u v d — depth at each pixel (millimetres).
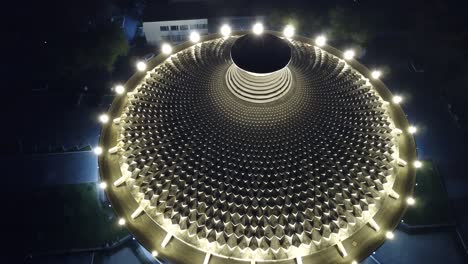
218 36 44688
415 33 67125
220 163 29672
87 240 43938
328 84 35625
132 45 70062
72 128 57031
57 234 44469
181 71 37500
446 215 46094
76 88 61812
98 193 48188
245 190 28547
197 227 28094
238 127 30984
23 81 62656
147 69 40188
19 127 56875
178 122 32406
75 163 51938
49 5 66188
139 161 31672
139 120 34156
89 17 67750
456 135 55406
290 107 31875
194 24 68250
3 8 65250
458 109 57594
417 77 63844
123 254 43469
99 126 57344
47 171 50938
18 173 50625
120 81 63625
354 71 39719
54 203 47281
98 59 60438
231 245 27297
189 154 30531
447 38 64250
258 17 69188
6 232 44656
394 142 33844
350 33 65062
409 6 68188
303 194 28547
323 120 31859
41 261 42656
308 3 71688
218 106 32344
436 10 66125
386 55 67438
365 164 30703
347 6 69812
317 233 27781
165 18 67125
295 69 35938
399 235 45000
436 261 43031
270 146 30031
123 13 71312
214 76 35062
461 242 44250
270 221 27766
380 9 68875
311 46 42469
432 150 53438
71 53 59844
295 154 29844
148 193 30109
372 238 28188
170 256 27281
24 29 64438
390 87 62531
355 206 29078
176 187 29656
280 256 27031
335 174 29562
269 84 31562
